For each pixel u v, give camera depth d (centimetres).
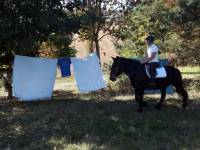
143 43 2511
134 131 1159
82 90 1736
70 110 1421
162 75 1379
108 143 1060
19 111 1435
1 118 1327
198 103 1549
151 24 2258
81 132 1153
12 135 1149
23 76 1631
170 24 2067
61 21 1559
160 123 1227
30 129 1198
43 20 1507
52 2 1590
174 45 2166
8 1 1522
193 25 1983
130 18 2139
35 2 1528
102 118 1291
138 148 1019
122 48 2678
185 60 2239
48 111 1412
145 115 1327
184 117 1306
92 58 1766
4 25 1473
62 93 2059
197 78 2245
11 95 1827
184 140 1070
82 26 1667
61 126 1213
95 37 2114
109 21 2103
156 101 1584
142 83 1368
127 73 1395
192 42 2127
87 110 1417
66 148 1029
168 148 1010
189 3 1853
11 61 1748
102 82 1786
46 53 2206
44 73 1655
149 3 2119
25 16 1531
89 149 1016
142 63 1380
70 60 1725
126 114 1342
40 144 1064
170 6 2055
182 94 1446
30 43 1566
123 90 1931
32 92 1642
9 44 1580
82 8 1803
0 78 1847
